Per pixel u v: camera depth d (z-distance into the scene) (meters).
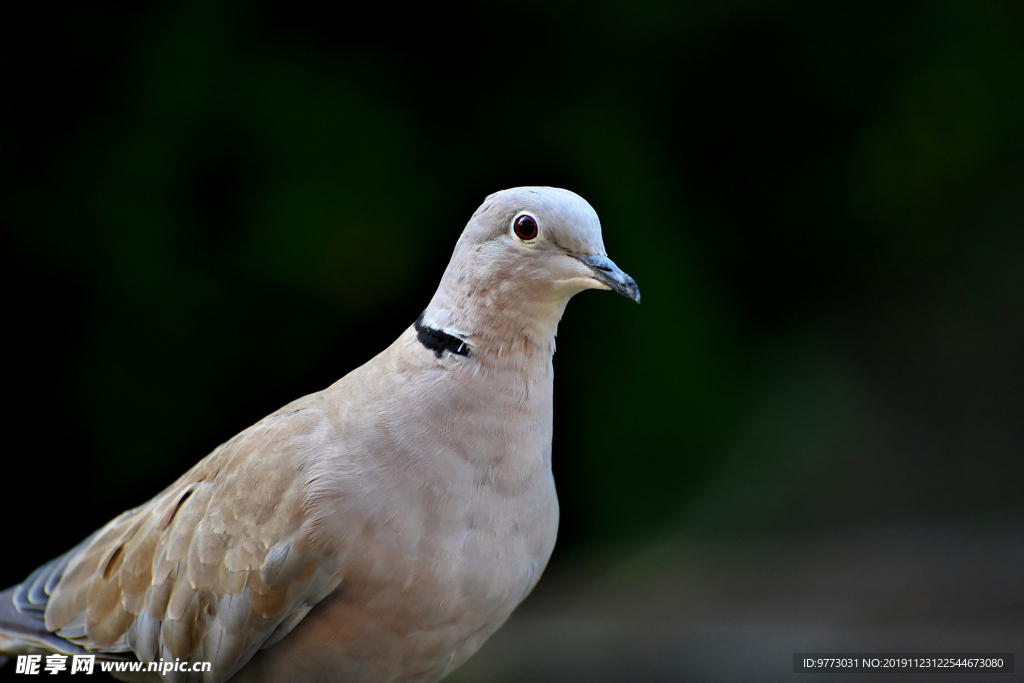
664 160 13.64
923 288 14.77
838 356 14.77
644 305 12.94
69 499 11.88
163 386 11.67
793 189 14.30
